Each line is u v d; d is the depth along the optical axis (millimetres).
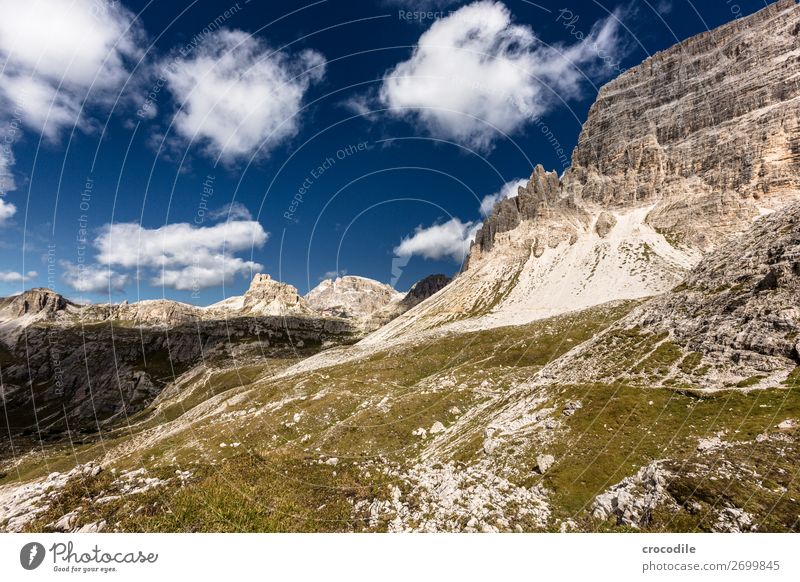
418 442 63438
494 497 26359
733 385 39125
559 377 60375
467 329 153875
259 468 28391
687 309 57594
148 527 19406
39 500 23734
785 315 41156
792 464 24359
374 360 128875
